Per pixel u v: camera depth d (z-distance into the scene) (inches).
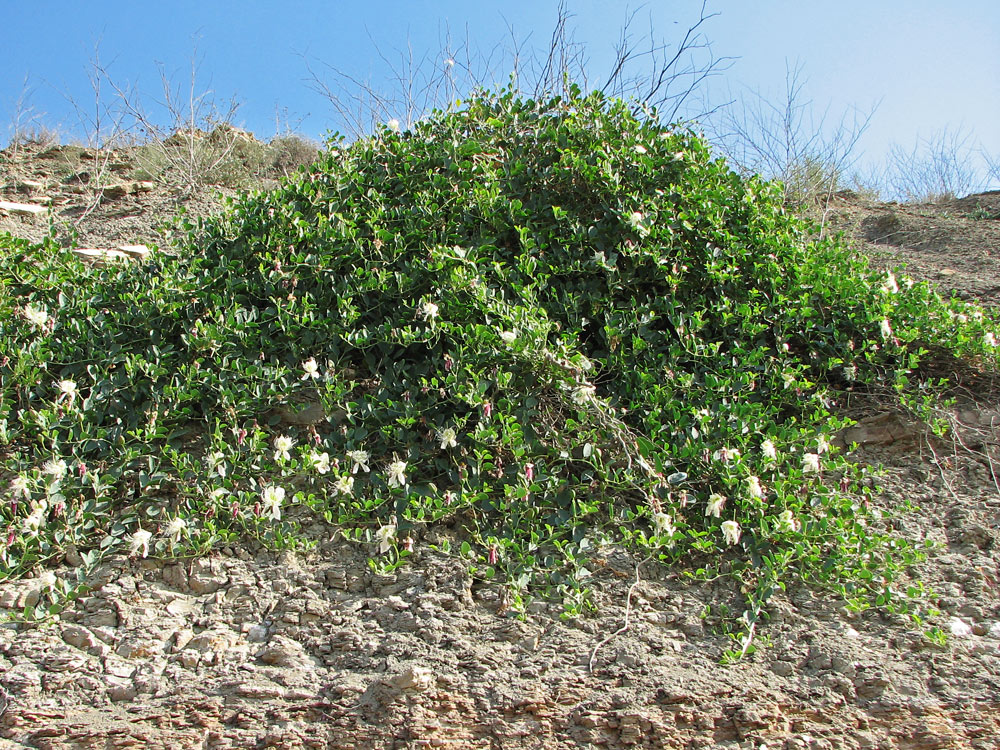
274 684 104.1
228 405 140.5
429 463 139.2
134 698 101.7
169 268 168.9
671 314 160.2
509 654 110.2
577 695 104.4
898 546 127.3
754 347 163.2
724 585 124.0
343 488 131.0
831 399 160.2
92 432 136.6
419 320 155.1
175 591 118.1
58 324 156.1
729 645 113.8
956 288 212.2
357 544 127.6
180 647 109.1
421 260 162.4
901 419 156.2
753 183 196.4
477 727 100.8
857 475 146.5
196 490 130.6
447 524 132.0
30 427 137.1
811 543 129.0
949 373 166.7
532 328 142.6
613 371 157.8
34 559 119.3
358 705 101.7
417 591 118.7
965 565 129.6
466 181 183.8
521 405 142.9
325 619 114.6
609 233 171.8
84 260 199.2
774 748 100.1
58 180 291.9
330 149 202.2
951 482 146.1
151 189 280.4
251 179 301.1
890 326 167.0
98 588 116.6
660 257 166.6
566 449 137.9
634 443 135.2
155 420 137.1
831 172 311.7
